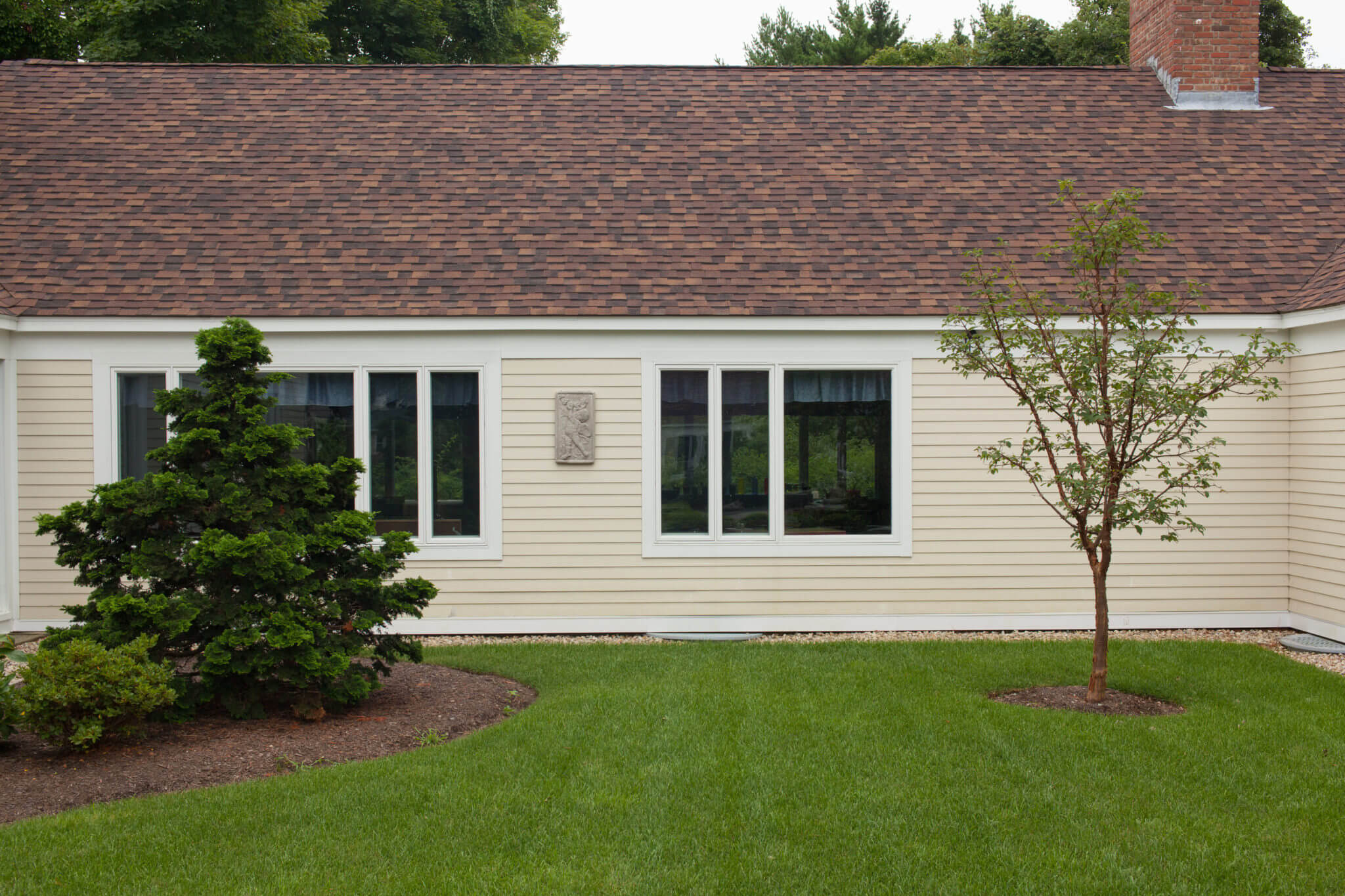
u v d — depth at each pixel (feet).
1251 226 36.83
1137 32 47.32
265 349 23.77
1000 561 34.37
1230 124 42.14
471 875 15.16
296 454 33.83
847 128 42.01
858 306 33.60
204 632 22.43
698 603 34.35
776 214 37.45
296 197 37.78
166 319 32.96
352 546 24.34
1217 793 18.29
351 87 43.93
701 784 18.65
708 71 45.62
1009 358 24.70
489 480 34.04
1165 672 27.40
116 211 36.73
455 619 34.12
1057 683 26.30
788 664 28.48
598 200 37.99
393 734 22.00
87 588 33.73
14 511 33.42
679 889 14.82
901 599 34.37
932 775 19.12
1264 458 34.30
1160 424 24.71
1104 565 24.48
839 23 130.93
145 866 15.43
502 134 41.39
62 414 33.45
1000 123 42.19
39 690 19.15
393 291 33.99
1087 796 18.16
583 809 17.52
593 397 34.01
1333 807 17.67
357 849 16.02
